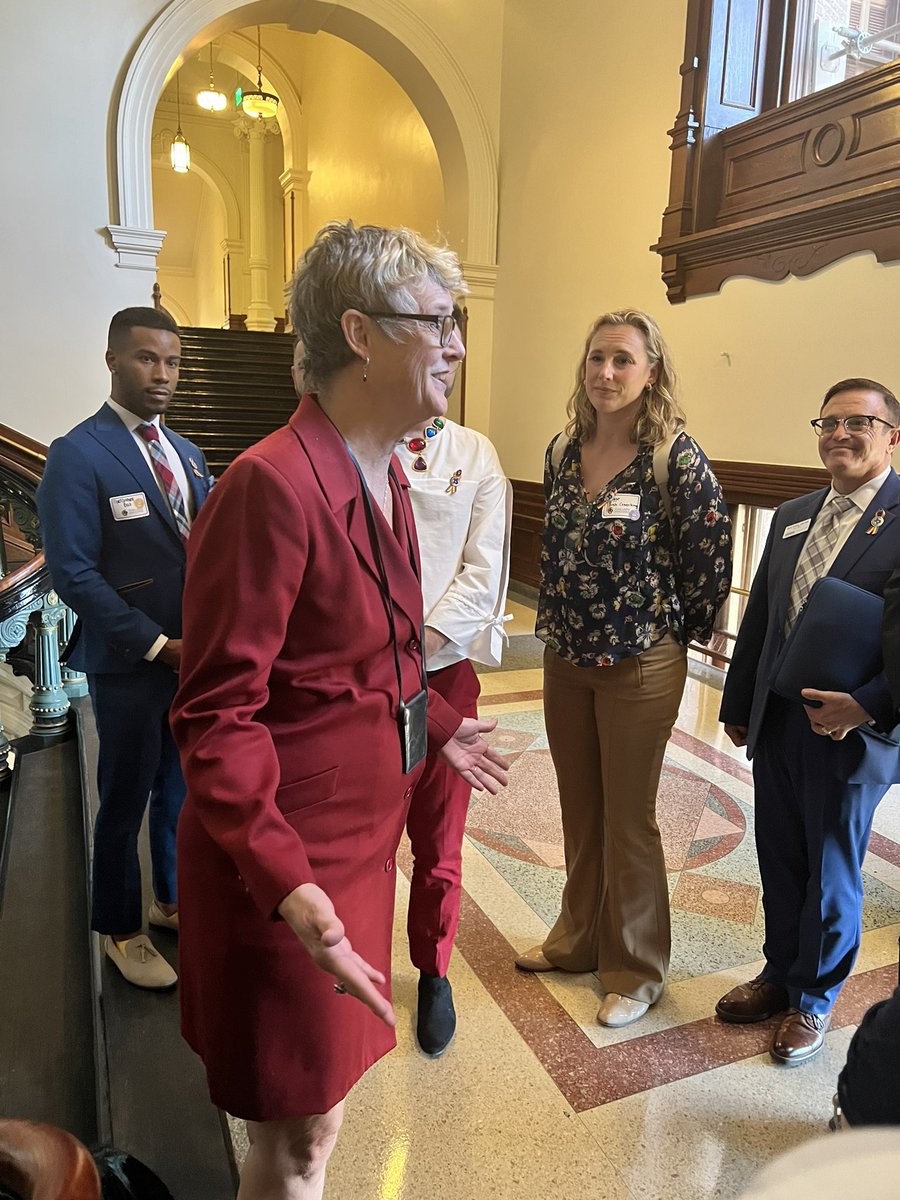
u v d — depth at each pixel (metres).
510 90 6.52
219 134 14.09
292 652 0.98
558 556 1.86
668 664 1.81
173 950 2.06
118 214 5.77
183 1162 1.47
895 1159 0.43
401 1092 1.74
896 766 1.69
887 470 1.81
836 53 4.24
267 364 9.34
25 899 2.39
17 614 3.23
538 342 6.32
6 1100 1.67
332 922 0.82
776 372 4.16
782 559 1.92
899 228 3.43
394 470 1.19
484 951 2.23
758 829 1.93
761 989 1.98
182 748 0.93
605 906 2.05
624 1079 1.78
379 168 8.98
